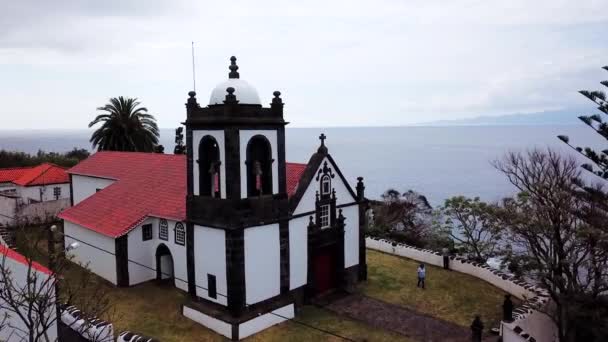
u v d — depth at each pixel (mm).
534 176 26641
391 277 33656
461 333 24984
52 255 18188
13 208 45031
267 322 25469
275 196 26328
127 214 32875
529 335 23797
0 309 15891
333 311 27781
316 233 29031
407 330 25297
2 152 78812
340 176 30844
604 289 24844
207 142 25906
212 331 24906
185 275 30125
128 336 20328
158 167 38469
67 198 50250
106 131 62469
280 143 26594
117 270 30969
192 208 26781
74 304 23438
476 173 140875
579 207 24984
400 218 47688
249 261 25094
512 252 30469
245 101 25281
